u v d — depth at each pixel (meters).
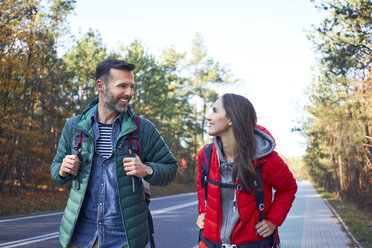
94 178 2.28
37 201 17.19
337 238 9.73
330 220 14.41
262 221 2.18
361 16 8.86
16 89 15.34
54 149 21.59
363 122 15.13
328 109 17.98
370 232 10.21
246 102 2.21
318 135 27.84
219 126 2.22
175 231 10.59
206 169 2.29
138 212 2.29
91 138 2.28
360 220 13.59
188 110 51.53
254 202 2.17
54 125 22.06
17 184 19.02
